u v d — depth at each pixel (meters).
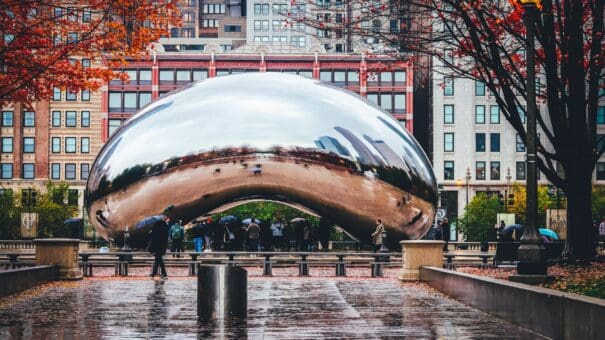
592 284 18.67
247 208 68.38
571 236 25.20
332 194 39.44
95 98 107.81
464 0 23.05
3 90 25.56
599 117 99.00
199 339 12.88
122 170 39.09
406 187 39.56
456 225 83.19
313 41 120.44
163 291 22.55
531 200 20.20
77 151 107.94
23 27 23.97
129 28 25.31
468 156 103.75
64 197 94.56
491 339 12.87
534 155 20.33
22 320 15.60
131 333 13.63
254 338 12.98
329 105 39.69
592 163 25.17
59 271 26.84
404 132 40.88
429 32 24.80
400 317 16.05
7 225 79.81
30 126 107.75
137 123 39.91
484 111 103.81
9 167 107.31
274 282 26.67
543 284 19.84
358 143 38.97
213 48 108.25
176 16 25.16
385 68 26.80
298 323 15.02
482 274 26.39
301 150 38.47
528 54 20.47
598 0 23.89
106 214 40.06
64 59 25.95
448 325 14.73
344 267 31.39
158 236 28.92
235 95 39.66
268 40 154.75
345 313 16.81
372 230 40.72
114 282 26.28
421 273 26.14
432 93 105.81
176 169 38.56
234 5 178.25
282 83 40.47
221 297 15.68
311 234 48.91
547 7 23.47
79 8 23.84
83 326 14.62
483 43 24.48
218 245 51.56
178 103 39.78
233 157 38.44
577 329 11.61
